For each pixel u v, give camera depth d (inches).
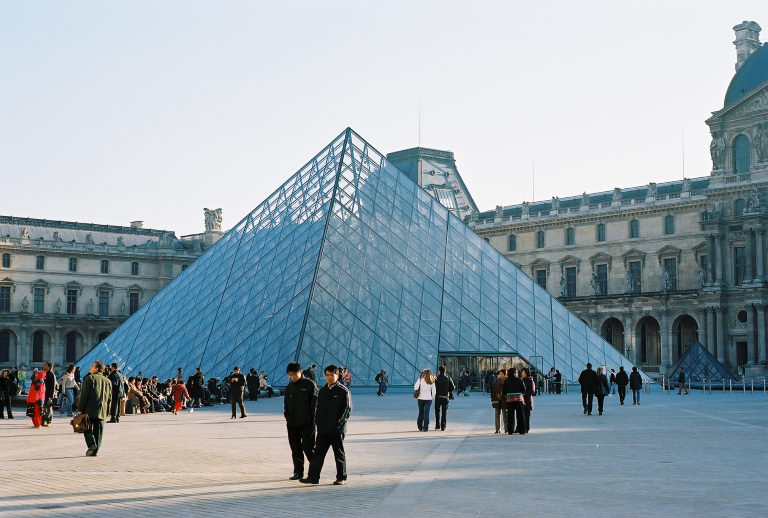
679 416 2191.2
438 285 3341.5
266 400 2844.5
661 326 6663.4
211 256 3641.7
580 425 1889.8
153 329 3405.5
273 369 2906.0
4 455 1318.9
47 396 1916.8
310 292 3046.3
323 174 3624.5
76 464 1202.0
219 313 3255.4
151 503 886.4
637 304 6791.3
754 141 6220.5
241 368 2982.3
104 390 1307.8
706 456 1275.8
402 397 3004.4
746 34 6565.0
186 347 3184.1
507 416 1674.5
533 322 3459.6
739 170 6338.6
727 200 6348.4
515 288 3543.3
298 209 3538.4
